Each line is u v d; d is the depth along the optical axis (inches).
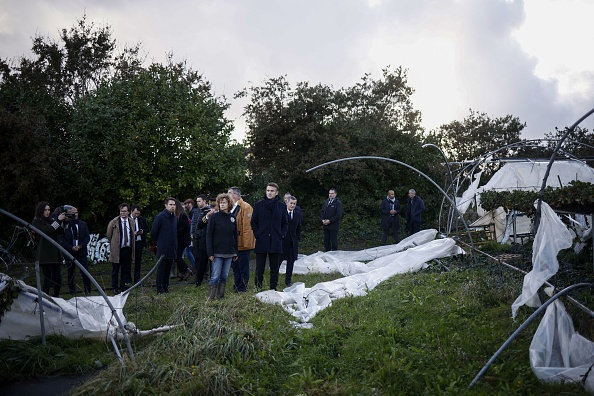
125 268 430.0
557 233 254.2
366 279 436.8
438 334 259.3
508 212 622.2
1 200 618.8
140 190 681.6
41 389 216.4
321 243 869.8
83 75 1045.8
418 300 330.0
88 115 679.1
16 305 258.7
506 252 481.1
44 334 255.0
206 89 1003.9
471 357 228.1
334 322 285.4
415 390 201.8
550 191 337.7
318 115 960.9
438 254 472.1
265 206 398.0
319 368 227.0
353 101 1062.4
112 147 673.0
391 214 746.8
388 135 1056.8
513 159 692.7
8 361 233.3
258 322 269.4
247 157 988.6
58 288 382.0
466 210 826.8
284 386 210.8
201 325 251.0
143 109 705.0
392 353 231.8
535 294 267.6
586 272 366.3
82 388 202.8
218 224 360.2
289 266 448.8
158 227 414.0
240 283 408.8
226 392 197.2
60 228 386.0
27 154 632.4
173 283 478.9
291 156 974.4
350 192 983.6
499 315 290.2
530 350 215.5
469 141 1419.8
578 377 197.6
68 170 684.7
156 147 702.5
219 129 756.6
